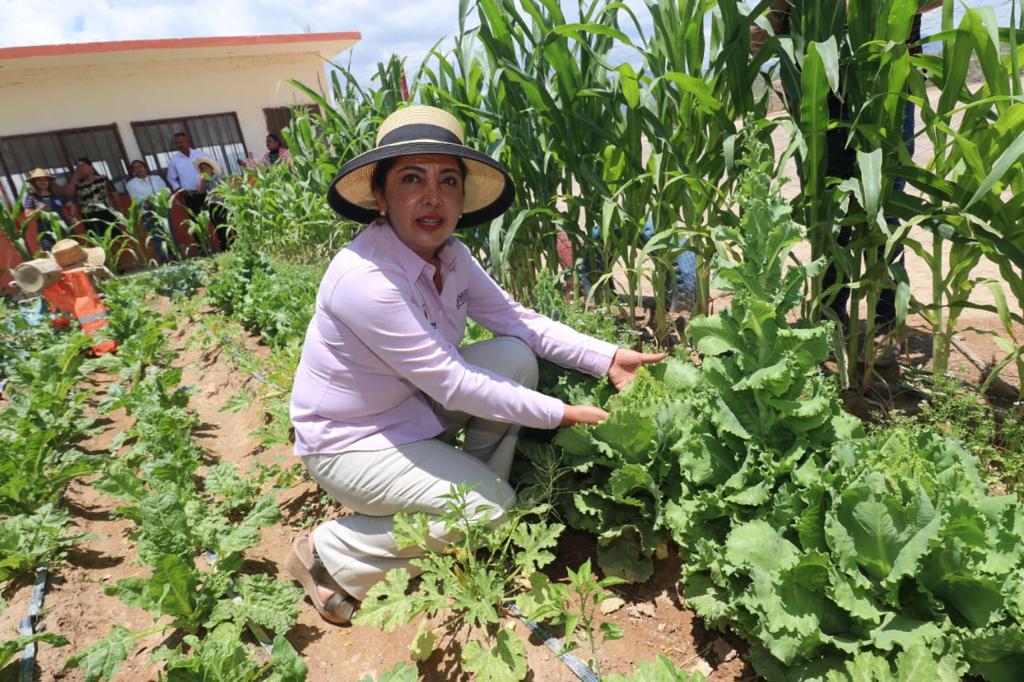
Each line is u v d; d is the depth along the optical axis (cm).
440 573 167
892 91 196
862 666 121
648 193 278
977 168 183
